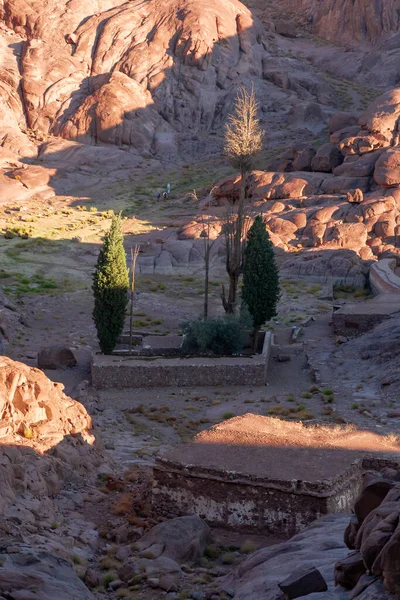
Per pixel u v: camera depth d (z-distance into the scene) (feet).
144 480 88.17
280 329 172.45
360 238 220.23
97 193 291.38
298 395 134.21
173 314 184.55
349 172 248.32
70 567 57.16
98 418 121.49
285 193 248.11
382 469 78.33
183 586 61.36
